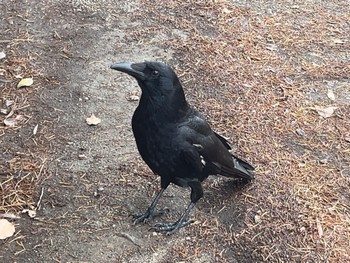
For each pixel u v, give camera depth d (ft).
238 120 4.58
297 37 5.74
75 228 3.61
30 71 5.00
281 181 4.00
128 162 4.12
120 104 4.73
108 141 4.32
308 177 4.05
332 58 5.49
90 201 3.80
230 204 3.82
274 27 5.88
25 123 4.43
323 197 3.90
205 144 3.44
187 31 5.71
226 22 5.89
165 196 3.88
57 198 3.80
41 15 5.75
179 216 3.75
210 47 5.49
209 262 3.46
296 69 5.28
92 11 5.89
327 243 3.56
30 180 3.92
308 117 4.67
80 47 5.37
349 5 6.37
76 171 4.02
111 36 5.56
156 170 3.49
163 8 6.03
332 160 4.25
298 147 4.35
